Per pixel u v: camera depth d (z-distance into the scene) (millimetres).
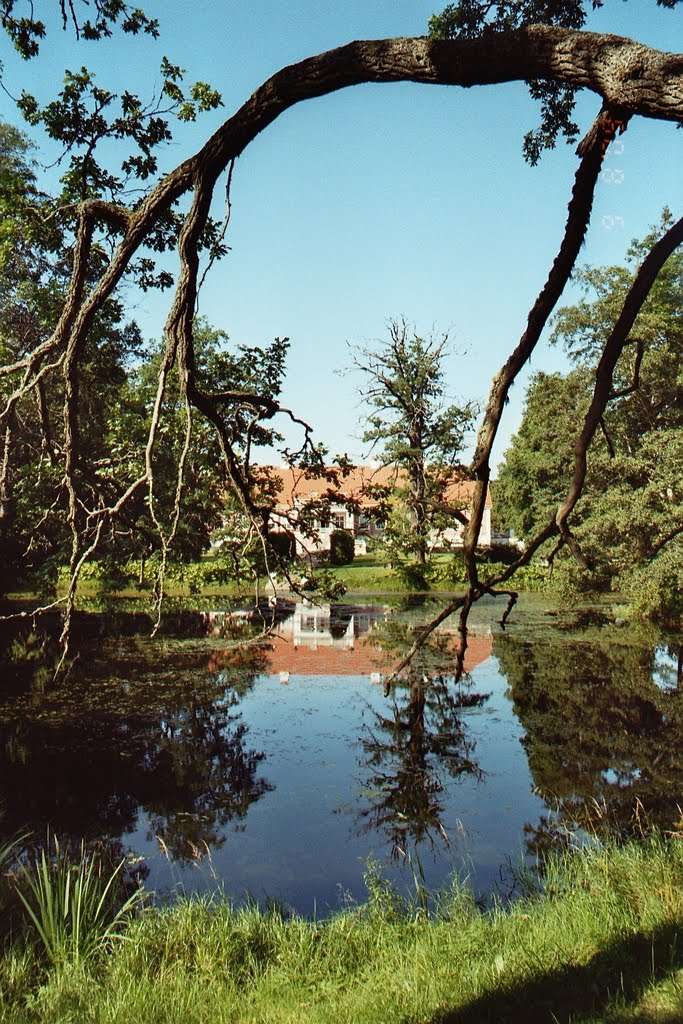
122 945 4977
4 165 21609
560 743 10695
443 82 2234
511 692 13930
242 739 11023
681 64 1907
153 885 6480
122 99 6586
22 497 10141
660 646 18391
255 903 6051
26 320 15273
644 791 8633
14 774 9438
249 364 10922
